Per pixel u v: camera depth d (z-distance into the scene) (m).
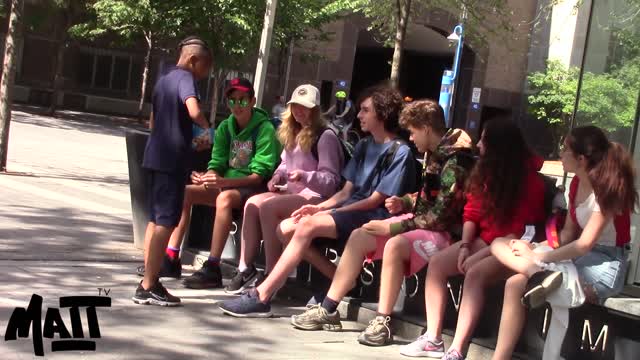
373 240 5.56
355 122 9.70
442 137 5.46
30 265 6.54
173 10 18.08
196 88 5.69
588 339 4.77
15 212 8.95
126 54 35.84
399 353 5.25
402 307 5.83
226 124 6.76
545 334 4.95
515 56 30.34
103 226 8.79
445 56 35.28
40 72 34.53
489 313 5.28
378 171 5.79
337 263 6.46
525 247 4.62
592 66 5.82
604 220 4.41
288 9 20.83
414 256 5.37
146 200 7.68
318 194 6.23
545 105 26.92
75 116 31.56
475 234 5.11
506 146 4.98
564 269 4.46
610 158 4.47
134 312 5.51
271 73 29.91
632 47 5.81
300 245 5.71
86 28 28.31
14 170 12.74
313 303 6.13
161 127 5.68
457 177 5.30
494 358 4.70
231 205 6.55
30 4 30.47
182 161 5.69
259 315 5.76
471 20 17.84
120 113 36.03
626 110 5.69
